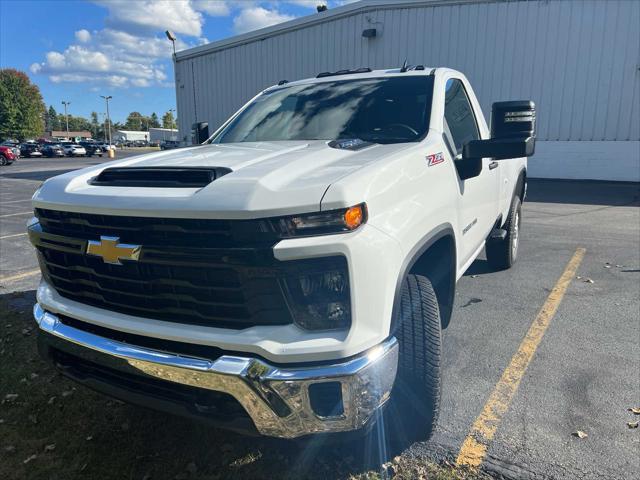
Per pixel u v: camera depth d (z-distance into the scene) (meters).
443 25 16.34
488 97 16.22
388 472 2.46
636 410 2.88
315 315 1.91
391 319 2.05
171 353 2.06
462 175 3.08
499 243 5.42
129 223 2.06
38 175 23.55
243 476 2.47
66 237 2.31
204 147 3.14
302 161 2.28
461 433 2.71
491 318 4.26
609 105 14.95
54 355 2.54
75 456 2.65
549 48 15.27
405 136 3.00
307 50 18.91
